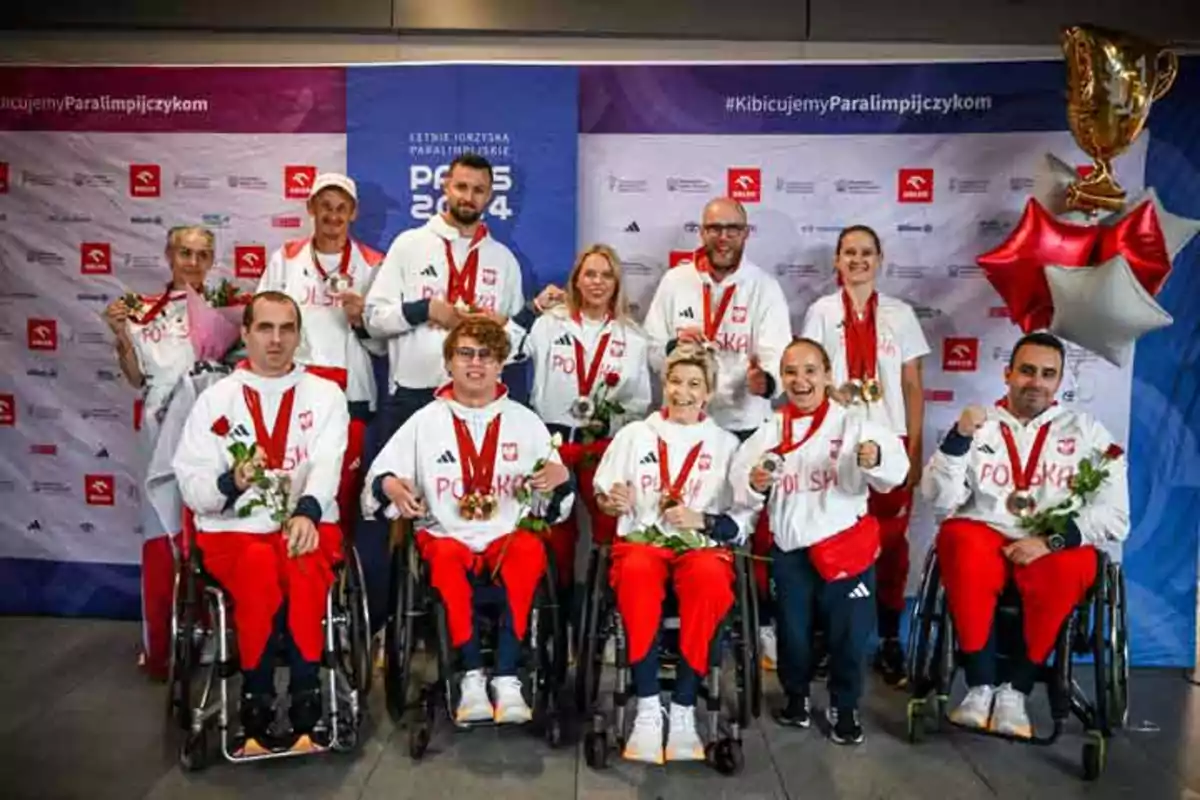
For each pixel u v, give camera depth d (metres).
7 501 4.68
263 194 4.48
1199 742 3.55
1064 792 3.15
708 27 4.46
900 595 4.08
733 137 4.40
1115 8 4.41
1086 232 3.80
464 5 4.46
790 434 3.51
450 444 3.47
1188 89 4.20
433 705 3.39
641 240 4.48
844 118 4.36
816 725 3.62
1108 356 3.84
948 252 4.39
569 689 3.93
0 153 4.51
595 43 4.51
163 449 3.74
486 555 3.37
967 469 3.55
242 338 3.88
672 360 3.55
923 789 3.15
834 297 4.17
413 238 4.13
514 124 4.38
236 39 4.54
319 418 3.47
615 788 3.14
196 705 3.64
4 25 4.49
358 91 4.40
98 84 4.45
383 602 4.50
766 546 3.75
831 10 4.46
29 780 3.13
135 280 4.55
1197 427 4.31
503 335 3.51
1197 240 4.22
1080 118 3.84
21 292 4.58
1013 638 3.42
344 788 3.12
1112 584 3.27
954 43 4.48
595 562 3.34
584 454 3.88
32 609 4.70
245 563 3.15
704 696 3.37
